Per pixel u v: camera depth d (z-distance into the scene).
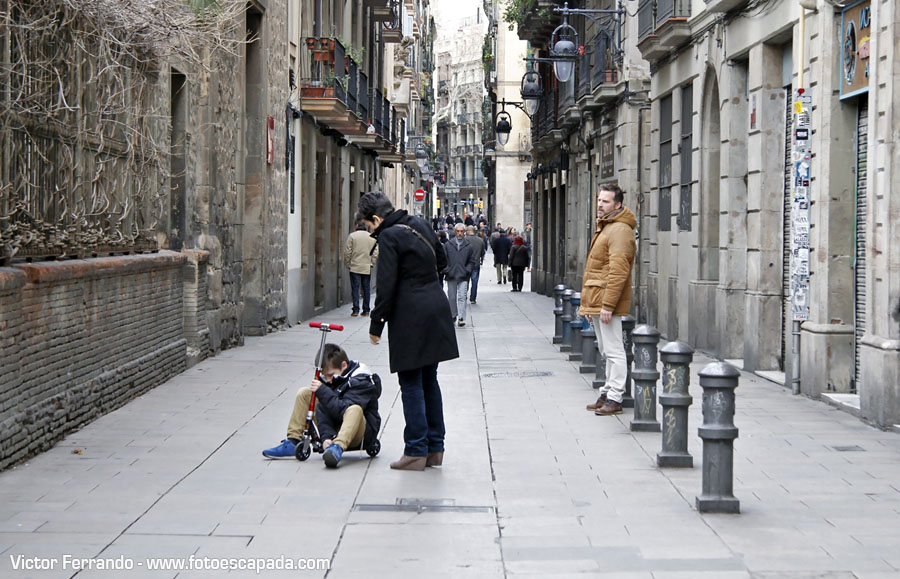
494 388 12.89
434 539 6.35
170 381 12.91
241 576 5.62
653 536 6.42
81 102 10.02
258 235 18.91
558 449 9.12
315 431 8.67
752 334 14.51
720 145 17.05
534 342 18.83
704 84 17.08
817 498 7.39
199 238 15.27
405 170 54.81
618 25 24.14
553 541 6.32
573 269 32.34
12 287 8.03
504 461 8.62
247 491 7.51
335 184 28.08
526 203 51.09
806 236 12.29
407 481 7.89
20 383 8.36
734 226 15.75
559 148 34.78
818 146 12.00
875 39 10.32
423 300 8.21
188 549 6.09
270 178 19.58
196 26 11.84
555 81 34.59
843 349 11.79
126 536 6.34
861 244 11.66
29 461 8.41
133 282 11.55
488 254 82.69
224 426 9.98
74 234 9.79
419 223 8.35
